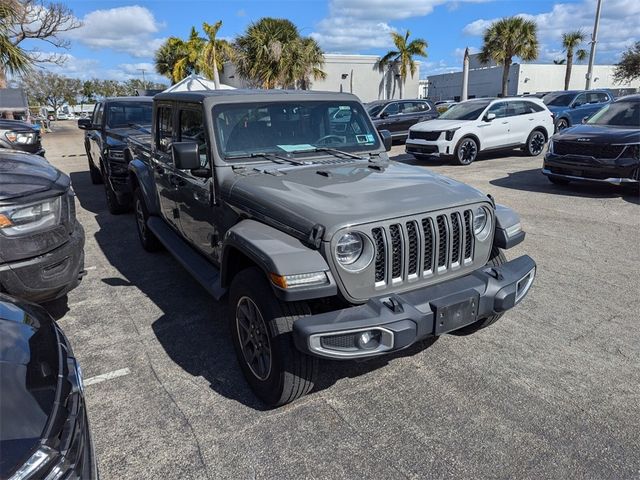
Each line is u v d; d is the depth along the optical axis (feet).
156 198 18.38
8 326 7.55
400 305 8.77
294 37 87.20
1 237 11.11
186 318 14.11
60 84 238.27
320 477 8.20
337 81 130.11
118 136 26.50
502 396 10.27
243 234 9.57
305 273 8.48
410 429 9.33
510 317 13.87
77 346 12.60
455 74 193.57
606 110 32.35
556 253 19.21
